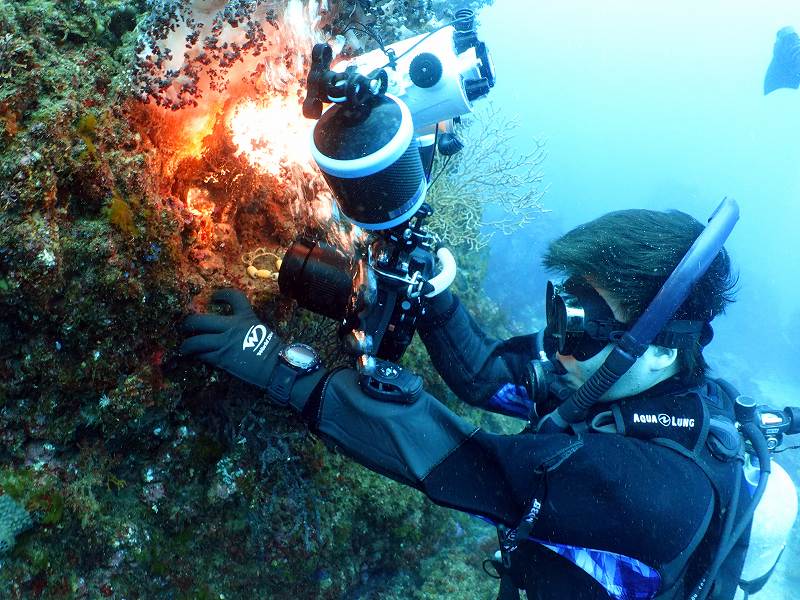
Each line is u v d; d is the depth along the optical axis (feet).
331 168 3.35
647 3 234.38
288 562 6.68
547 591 3.37
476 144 15.42
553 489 3.17
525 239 47.44
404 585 10.43
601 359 3.51
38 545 4.44
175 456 5.48
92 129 4.09
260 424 5.99
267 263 5.89
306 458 6.75
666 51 241.35
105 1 4.88
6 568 4.26
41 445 4.41
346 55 5.97
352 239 6.05
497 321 21.98
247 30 4.66
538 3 239.30
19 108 3.75
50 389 4.23
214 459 5.85
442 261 4.87
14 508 4.22
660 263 3.32
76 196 4.01
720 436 3.36
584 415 3.40
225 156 5.66
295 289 4.63
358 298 4.13
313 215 6.15
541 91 255.50
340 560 8.17
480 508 3.58
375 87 3.37
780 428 4.15
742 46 234.99
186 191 5.47
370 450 3.92
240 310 4.70
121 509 5.16
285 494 6.49
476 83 4.71
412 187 3.54
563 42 246.47
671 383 3.51
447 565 11.14
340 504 7.66
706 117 240.12
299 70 5.38
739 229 131.34
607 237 3.49
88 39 4.61
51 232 3.74
